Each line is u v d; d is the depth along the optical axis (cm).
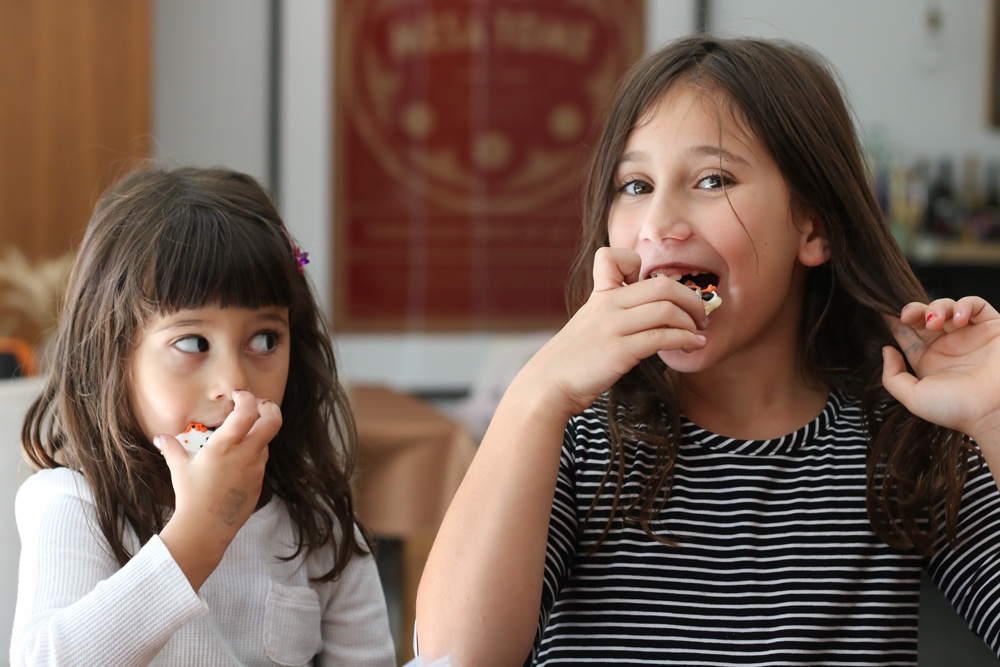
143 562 84
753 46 95
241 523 88
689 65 92
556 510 92
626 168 92
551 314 399
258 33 381
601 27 395
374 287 392
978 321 90
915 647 92
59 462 101
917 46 400
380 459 241
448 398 397
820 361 101
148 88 334
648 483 93
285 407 108
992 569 91
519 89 395
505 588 80
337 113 387
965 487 95
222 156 381
